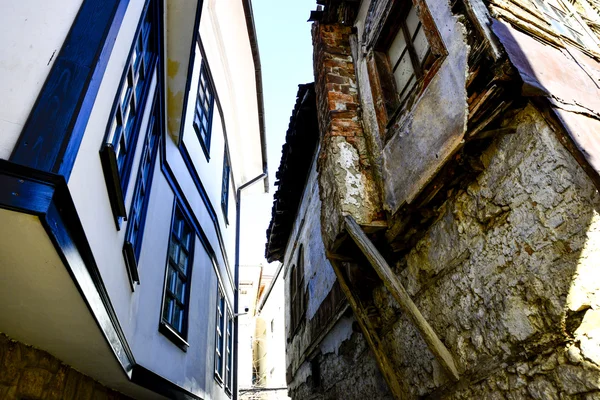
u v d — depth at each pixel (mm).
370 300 4102
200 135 6188
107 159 1961
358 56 4590
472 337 2561
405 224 3236
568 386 1864
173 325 4496
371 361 4188
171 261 4578
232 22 7672
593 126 2117
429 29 3139
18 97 1425
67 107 1516
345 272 3896
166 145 4637
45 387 2422
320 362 6406
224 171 8367
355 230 3270
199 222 5891
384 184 3566
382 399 3863
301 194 8789
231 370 8711
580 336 1831
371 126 4016
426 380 3066
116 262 2465
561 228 1980
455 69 2721
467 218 2689
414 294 3275
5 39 1458
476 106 2400
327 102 4320
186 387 4516
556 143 2055
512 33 2418
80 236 1611
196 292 5383
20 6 1551
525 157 2234
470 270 2623
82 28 1785
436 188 2854
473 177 2656
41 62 1548
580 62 2775
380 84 3986
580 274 1858
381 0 4168
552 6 3539
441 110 2836
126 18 2168
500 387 2283
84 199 1720
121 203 2295
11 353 2170
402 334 3469
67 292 1752
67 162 1421
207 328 5875
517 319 2199
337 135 4047
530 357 2100
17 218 1294
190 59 4504
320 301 6434
